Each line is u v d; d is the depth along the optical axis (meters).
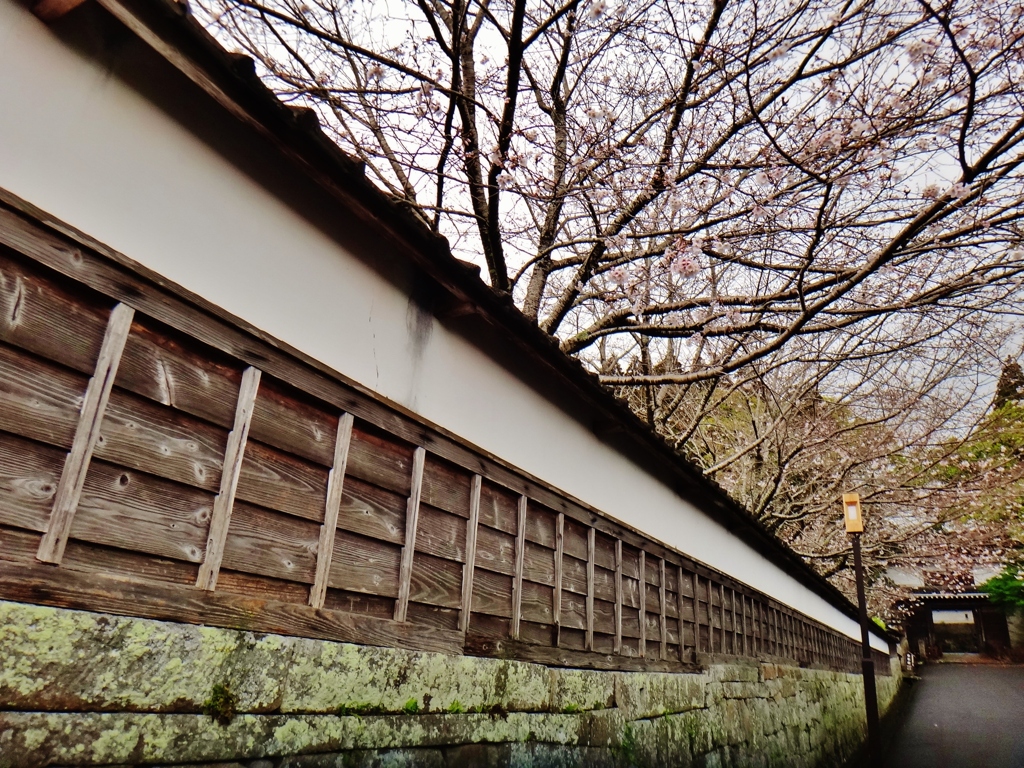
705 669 7.66
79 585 2.16
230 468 2.73
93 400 2.29
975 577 42.72
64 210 2.29
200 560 2.59
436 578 3.84
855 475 15.78
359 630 3.21
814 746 11.53
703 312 9.20
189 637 2.44
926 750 14.55
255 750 2.60
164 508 2.49
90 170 2.40
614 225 7.43
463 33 6.52
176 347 2.61
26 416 2.12
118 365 2.38
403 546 3.62
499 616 4.39
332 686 2.98
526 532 4.81
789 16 6.15
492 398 4.71
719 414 16.89
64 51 2.37
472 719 3.83
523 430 5.05
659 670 6.55
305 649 2.89
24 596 2.02
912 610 36.25
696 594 7.94
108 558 2.31
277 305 3.09
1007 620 42.38
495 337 4.84
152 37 2.39
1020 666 37.16
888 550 18.67
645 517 6.99
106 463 2.33
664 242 7.67
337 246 3.52
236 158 3.00
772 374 13.88
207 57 2.49
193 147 2.80
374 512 3.46
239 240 2.95
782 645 11.47
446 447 4.03
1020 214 5.34
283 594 2.93
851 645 19.05
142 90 2.63
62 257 2.24
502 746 4.05
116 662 2.20
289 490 3.01
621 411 5.81
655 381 6.52
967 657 42.50
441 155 6.79
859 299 7.95
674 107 7.17
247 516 2.81
